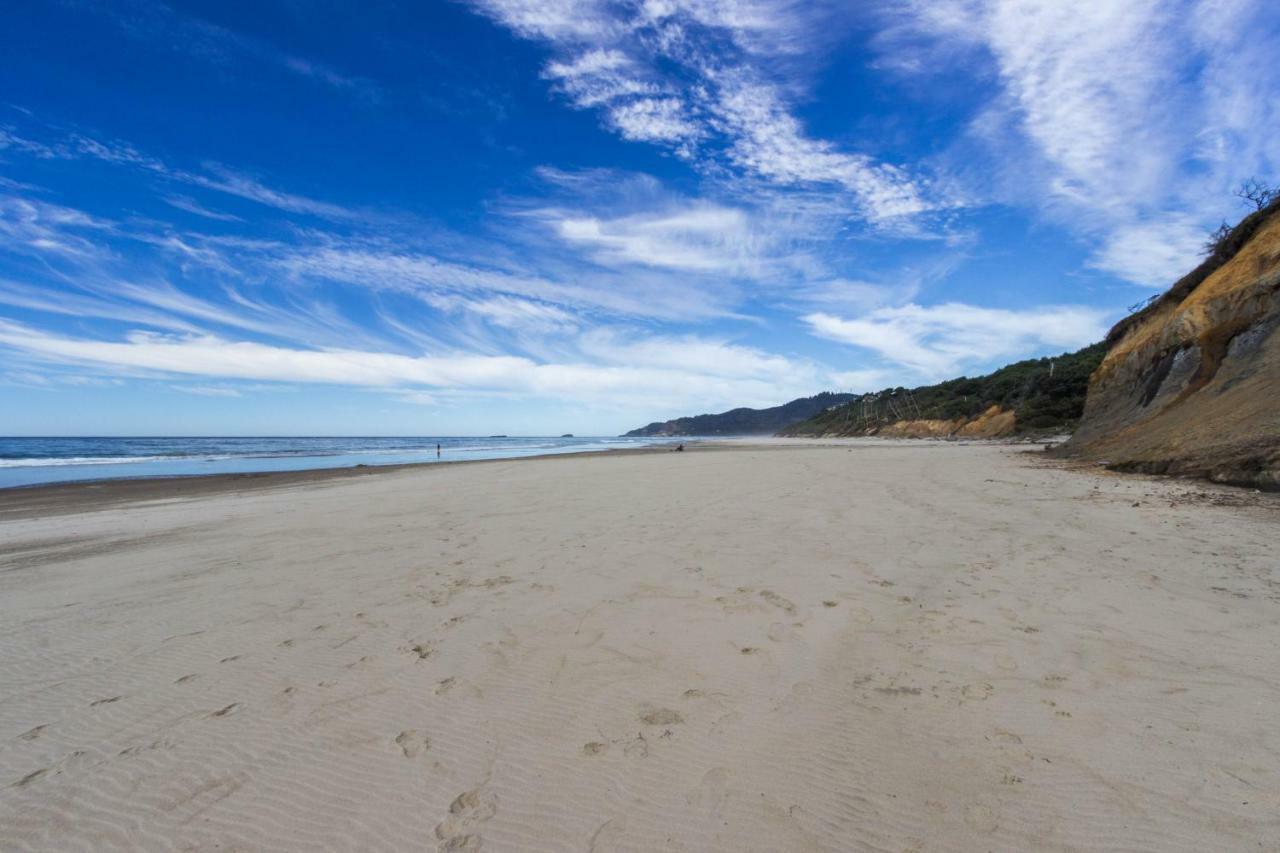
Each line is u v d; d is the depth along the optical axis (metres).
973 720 2.71
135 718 2.95
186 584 5.34
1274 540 5.59
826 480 12.59
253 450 47.97
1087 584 4.49
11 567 6.49
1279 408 9.21
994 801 2.19
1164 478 10.06
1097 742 2.49
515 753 2.59
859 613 4.07
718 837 2.08
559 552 6.07
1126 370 17.50
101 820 2.24
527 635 3.86
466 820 2.21
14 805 2.32
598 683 3.19
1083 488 9.62
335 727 2.81
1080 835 2.01
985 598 4.27
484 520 8.23
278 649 3.73
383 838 2.13
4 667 3.60
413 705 3.00
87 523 9.75
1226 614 3.79
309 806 2.30
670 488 11.71
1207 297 14.23
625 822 2.17
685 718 2.82
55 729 2.87
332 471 21.97
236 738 2.75
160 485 16.84
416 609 4.41
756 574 5.06
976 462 17.41
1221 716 2.63
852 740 2.60
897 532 6.59
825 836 2.07
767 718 2.80
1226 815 2.05
